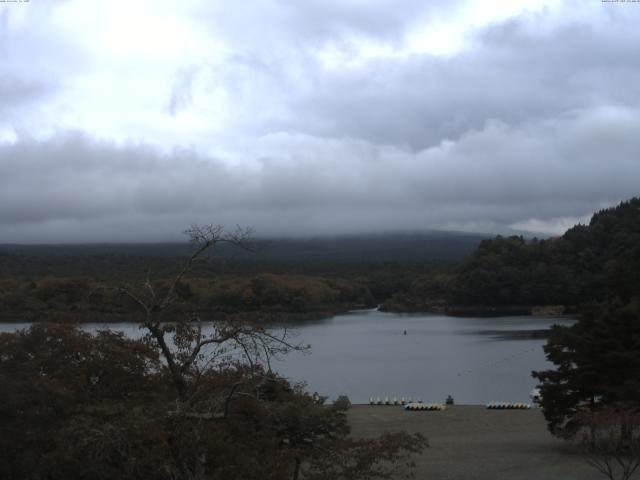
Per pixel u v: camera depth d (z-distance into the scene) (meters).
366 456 22.80
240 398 22.30
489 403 73.94
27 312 125.25
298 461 24.28
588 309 47.03
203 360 25.92
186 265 23.34
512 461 43.50
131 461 20.16
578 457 43.59
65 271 199.50
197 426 20.62
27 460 22.59
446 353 135.00
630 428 36.53
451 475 40.44
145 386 25.58
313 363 122.62
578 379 44.59
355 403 79.69
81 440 20.41
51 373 26.03
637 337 44.41
